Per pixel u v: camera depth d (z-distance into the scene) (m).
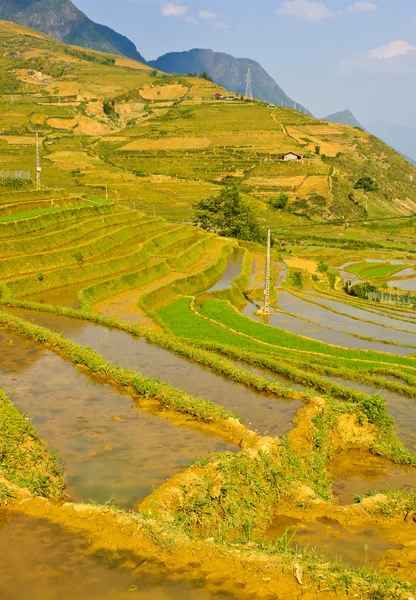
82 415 18.89
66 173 147.00
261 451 15.56
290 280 70.81
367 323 49.66
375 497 15.60
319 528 13.92
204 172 169.50
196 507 12.98
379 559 12.03
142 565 10.26
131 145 191.00
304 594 9.62
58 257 50.44
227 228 99.44
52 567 10.13
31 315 34.97
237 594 9.57
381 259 110.44
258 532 13.51
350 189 172.75
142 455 15.95
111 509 11.95
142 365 26.23
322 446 19.41
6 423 15.19
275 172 169.50
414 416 25.53
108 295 44.22
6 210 61.22
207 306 45.84
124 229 68.19
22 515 11.84
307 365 30.86
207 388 23.55
